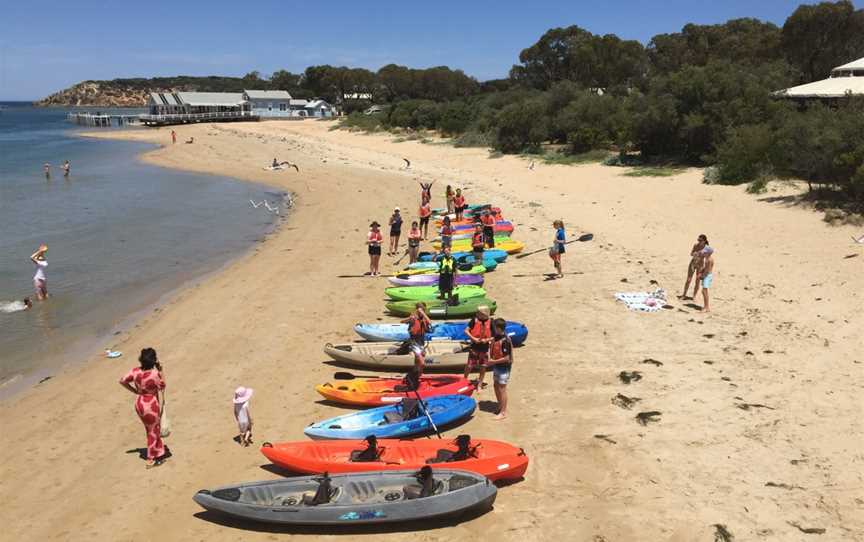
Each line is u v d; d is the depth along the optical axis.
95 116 121.69
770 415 10.91
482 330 11.99
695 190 30.75
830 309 15.54
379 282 20.02
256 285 20.06
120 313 17.95
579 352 13.92
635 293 17.67
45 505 9.23
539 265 21.27
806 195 26.50
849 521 8.29
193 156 62.50
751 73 38.31
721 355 13.43
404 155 55.12
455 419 11.06
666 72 66.88
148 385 9.86
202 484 9.57
